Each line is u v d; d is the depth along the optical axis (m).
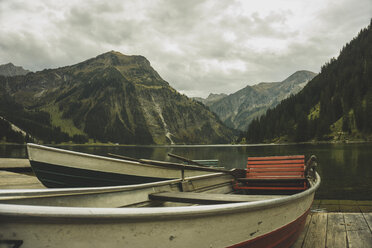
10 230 2.13
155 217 2.57
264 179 7.41
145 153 78.00
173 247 2.75
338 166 29.70
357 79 159.75
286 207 4.23
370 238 5.89
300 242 5.72
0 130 189.25
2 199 2.74
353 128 133.25
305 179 7.03
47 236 2.25
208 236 3.00
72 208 2.28
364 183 18.36
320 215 8.00
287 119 177.25
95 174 7.24
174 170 8.95
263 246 3.87
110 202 3.94
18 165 12.99
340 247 5.40
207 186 6.63
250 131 186.50
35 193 3.02
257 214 3.56
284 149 78.00
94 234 2.41
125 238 2.52
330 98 168.12
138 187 4.42
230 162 40.09
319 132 141.25
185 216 2.76
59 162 6.78
